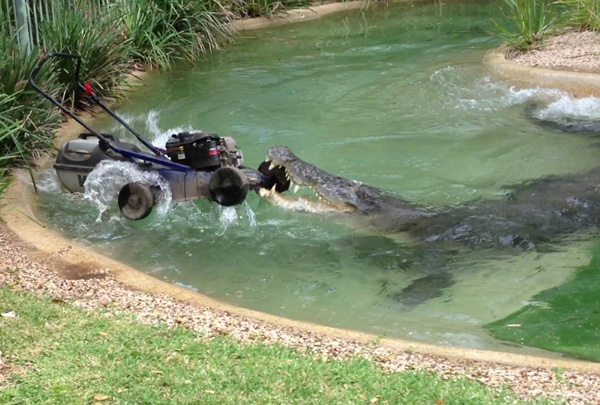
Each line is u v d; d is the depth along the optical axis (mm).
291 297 6879
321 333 6262
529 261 7293
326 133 9109
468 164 8555
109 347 6000
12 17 9461
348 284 7035
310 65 10883
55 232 7363
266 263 7230
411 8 14062
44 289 6566
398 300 6879
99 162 7715
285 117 9445
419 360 6012
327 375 5836
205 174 7578
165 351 5984
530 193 8062
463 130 9156
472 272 7188
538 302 6848
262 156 8625
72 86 9391
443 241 7492
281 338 6164
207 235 7512
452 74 10406
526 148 8820
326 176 7746
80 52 9500
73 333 6109
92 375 5805
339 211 7645
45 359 5902
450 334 6496
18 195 7691
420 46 11516
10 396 5660
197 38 11383
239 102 9773
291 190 7883
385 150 8789
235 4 12750
